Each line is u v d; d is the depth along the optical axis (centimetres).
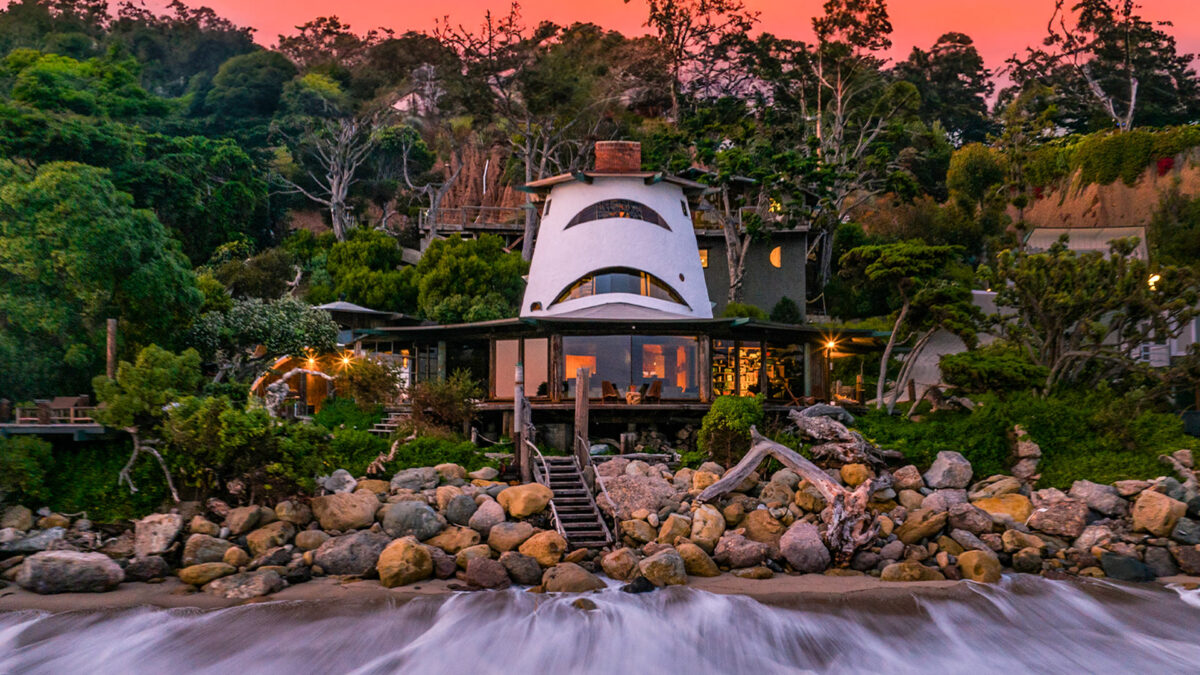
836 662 1834
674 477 2664
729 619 1958
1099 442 2825
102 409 2309
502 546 2252
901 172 5747
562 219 3925
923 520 2419
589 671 1772
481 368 3456
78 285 2608
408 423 2927
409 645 1820
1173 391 3231
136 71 7638
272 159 7631
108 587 2036
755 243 5372
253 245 5931
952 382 3102
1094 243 5831
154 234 2881
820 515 2434
